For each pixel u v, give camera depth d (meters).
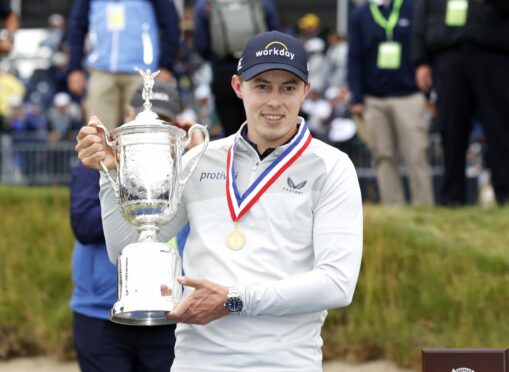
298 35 52.75
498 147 28.80
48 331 22.67
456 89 28.78
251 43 10.94
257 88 10.88
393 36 30.59
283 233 10.77
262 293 10.38
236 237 10.78
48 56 48.50
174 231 11.47
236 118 28.62
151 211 10.77
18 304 23.38
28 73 47.97
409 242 24.42
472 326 21.75
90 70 27.02
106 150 11.06
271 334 10.64
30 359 22.47
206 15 28.06
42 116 44.72
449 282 23.14
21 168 40.69
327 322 22.34
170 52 27.22
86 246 15.27
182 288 11.29
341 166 10.95
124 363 15.09
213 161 11.16
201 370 10.71
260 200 10.84
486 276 23.16
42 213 27.70
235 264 10.71
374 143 31.06
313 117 41.56
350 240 10.70
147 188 10.71
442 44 28.78
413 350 21.38
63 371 22.00
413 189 30.66
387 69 30.53
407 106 30.53
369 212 26.47
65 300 23.80
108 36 26.83
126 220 11.06
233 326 10.66
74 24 28.30
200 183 11.11
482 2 28.61
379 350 21.78
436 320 22.19
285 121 10.90
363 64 31.02
